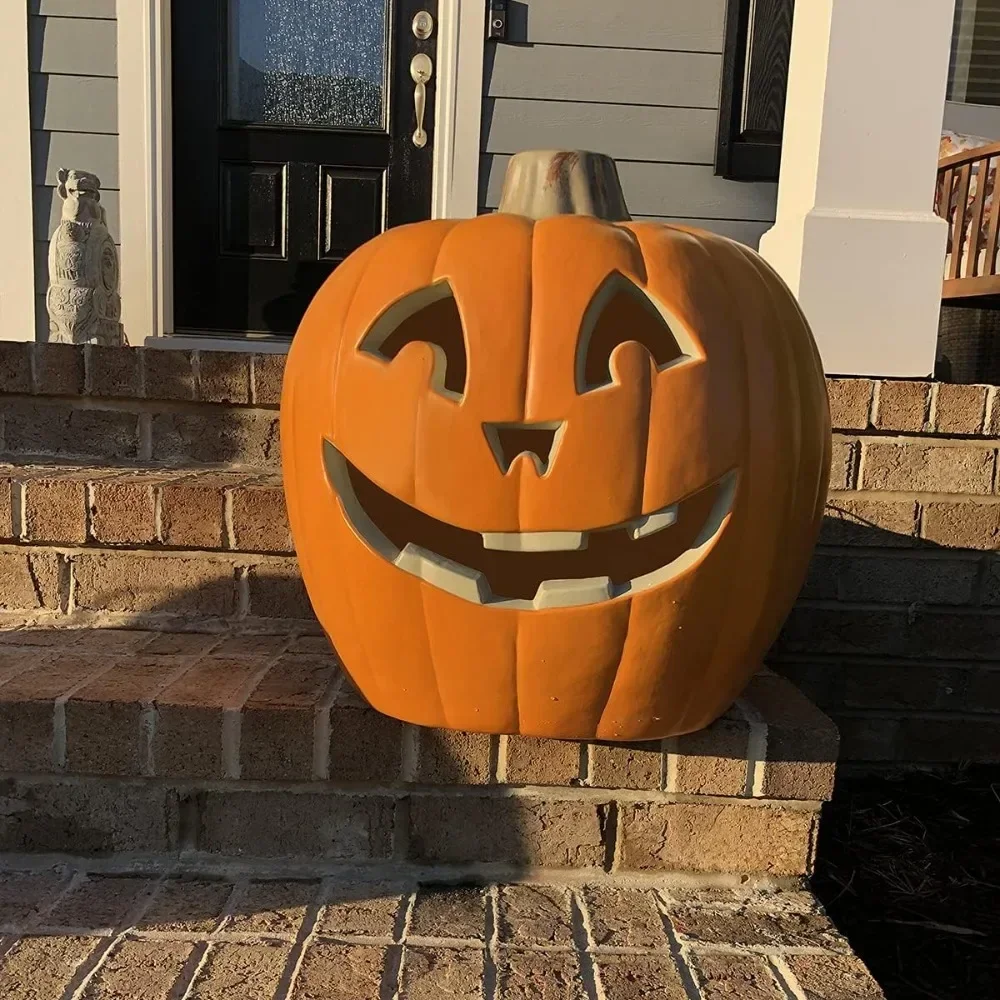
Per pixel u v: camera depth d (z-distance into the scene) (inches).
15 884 50.5
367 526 49.1
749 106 137.3
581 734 50.3
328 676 58.3
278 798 52.7
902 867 67.5
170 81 136.4
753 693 58.9
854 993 43.1
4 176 134.9
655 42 137.0
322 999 41.3
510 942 46.4
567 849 53.2
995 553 79.3
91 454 82.1
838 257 88.7
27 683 54.6
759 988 43.3
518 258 47.5
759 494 47.5
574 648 46.9
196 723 51.6
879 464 78.5
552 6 135.6
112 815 52.5
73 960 43.5
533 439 57.7
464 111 137.1
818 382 53.0
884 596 79.9
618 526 45.8
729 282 49.9
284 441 53.6
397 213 142.3
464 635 47.3
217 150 139.2
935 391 77.5
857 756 82.1
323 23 138.7
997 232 138.3
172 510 68.6
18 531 68.8
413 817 52.8
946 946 58.6
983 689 81.3
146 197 136.0
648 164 140.1
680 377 45.9
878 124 88.3
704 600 47.3
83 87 133.9
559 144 138.9
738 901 51.7
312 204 141.3
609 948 46.3
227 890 50.6
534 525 45.3
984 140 178.9
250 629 69.5
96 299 112.5
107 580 69.8
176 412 82.0
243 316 142.5
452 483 45.4
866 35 87.0
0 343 79.9
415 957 44.8
